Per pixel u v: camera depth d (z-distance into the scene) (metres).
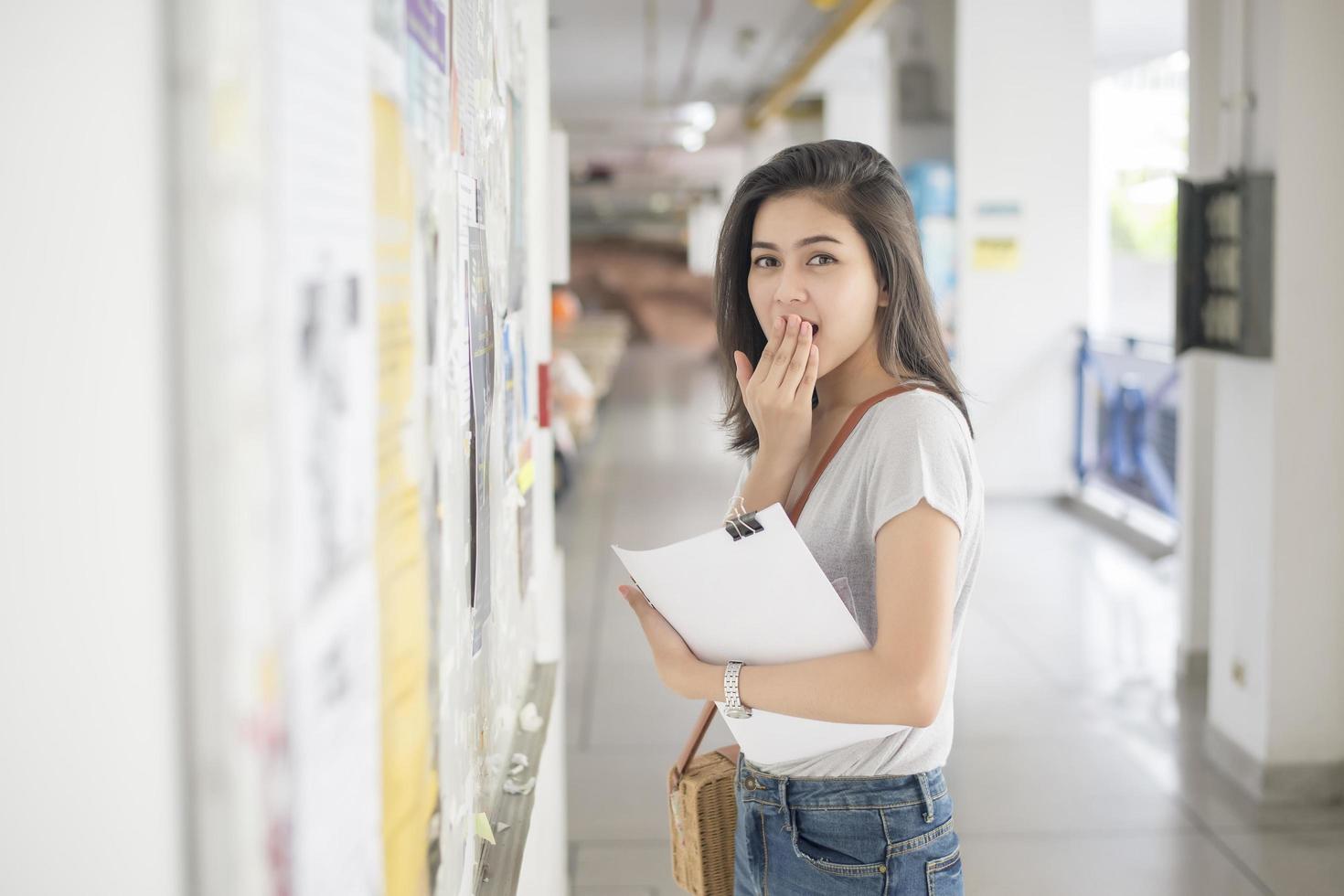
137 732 0.57
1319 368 3.34
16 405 0.55
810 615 1.16
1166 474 6.61
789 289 1.26
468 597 1.27
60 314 0.55
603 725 4.20
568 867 3.15
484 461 1.40
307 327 0.63
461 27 1.21
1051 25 7.67
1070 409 7.83
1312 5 3.22
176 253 0.55
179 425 0.55
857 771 1.30
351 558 0.72
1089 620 5.31
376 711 0.79
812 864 1.32
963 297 7.80
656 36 10.96
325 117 0.66
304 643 0.63
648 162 24.42
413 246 0.93
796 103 15.63
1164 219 10.71
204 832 0.57
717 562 1.17
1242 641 3.58
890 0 7.85
